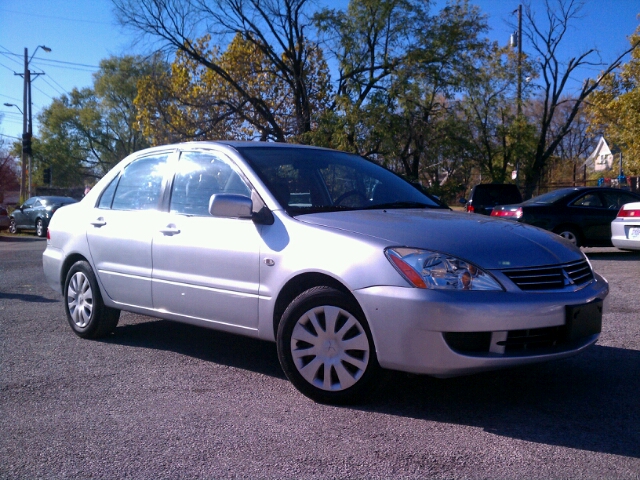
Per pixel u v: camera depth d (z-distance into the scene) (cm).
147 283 519
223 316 462
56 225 631
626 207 1116
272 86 2984
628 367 484
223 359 520
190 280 482
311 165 505
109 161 6241
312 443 346
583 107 3447
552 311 374
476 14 2745
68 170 6069
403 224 410
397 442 346
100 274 567
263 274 433
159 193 534
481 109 3142
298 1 2714
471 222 430
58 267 619
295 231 423
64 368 496
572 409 397
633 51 2730
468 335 364
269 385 449
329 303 398
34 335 609
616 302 741
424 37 2659
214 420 382
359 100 2669
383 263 377
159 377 471
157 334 609
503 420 378
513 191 1703
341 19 2672
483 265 373
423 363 363
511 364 366
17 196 5250
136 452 339
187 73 2939
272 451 337
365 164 555
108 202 587
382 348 374
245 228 450
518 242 401
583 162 5641
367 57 2705
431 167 2852
